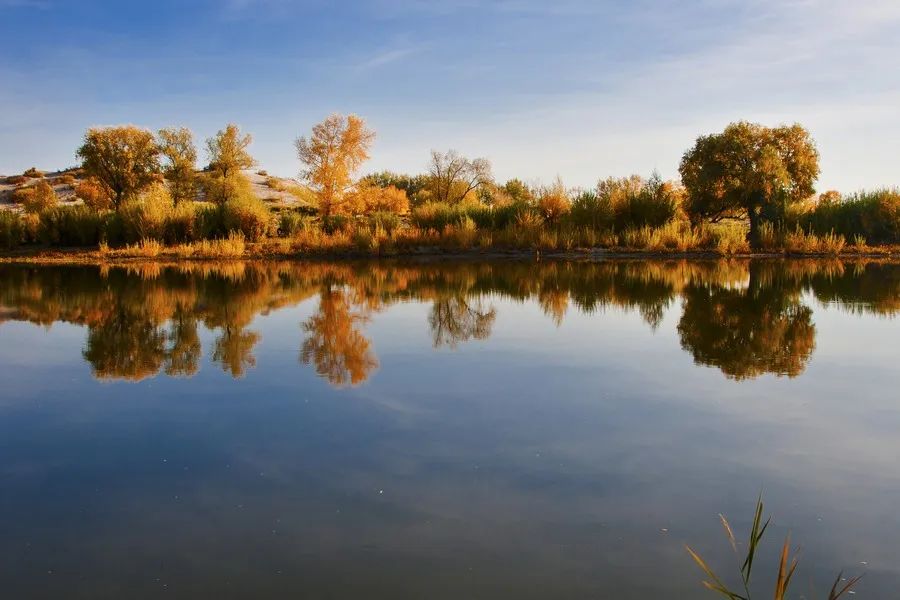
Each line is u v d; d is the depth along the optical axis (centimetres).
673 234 2841
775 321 1169
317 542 415
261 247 3052
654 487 486
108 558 404
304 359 905
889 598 350
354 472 519
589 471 515
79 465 545
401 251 2914
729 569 380
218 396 730
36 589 373
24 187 6144
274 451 566
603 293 1584
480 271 2231
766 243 2869
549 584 366
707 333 1063
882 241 2958
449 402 697
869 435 590
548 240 2864
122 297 1580
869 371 812
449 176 4719
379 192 4741
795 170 3281
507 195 4941
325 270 2334
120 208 3375
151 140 4066
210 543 417
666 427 613
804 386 745
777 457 541
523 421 633
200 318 1262
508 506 458
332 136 3909
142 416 667
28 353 965
